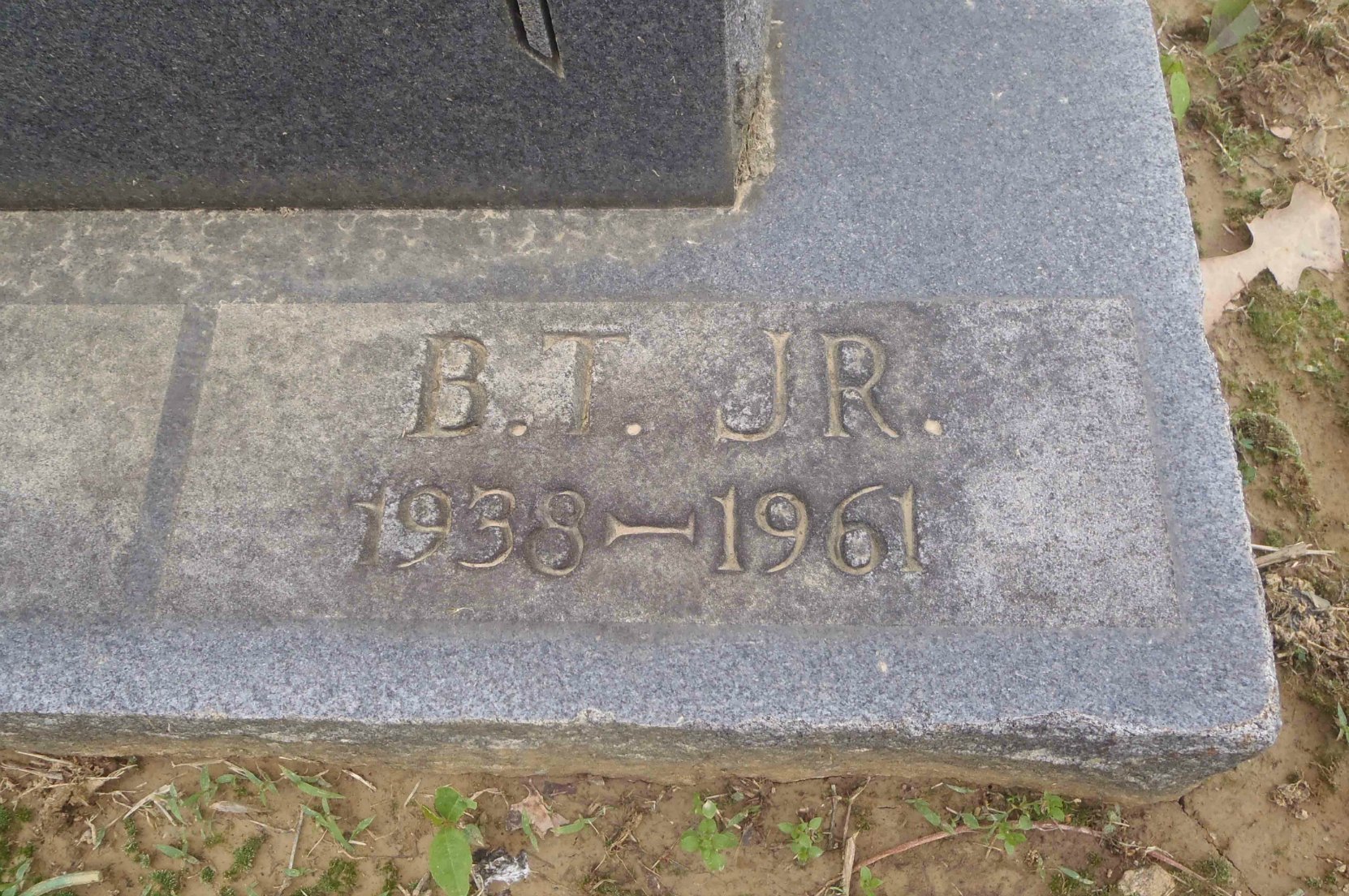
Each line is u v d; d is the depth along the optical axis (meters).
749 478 1.08
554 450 1.09
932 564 1.06
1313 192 1.28
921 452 1.08
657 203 1.15
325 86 1.10
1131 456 1.08
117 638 1.07
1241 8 1.35
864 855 1.12
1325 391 1.25
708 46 1.07
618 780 1.14
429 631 1.06
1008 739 1.05
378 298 1.13
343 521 1.08
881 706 1.05
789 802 1.13
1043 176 1.15
